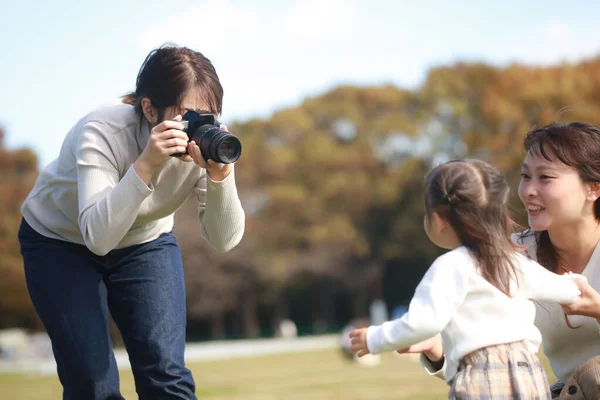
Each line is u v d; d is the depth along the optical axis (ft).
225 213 10.63
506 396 8.78
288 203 161.58
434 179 9.68
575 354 10.84
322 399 30.48
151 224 10.74
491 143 129.90
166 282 10.68
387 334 9.24
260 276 159.63
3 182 139.74
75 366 10.00
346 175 165.68
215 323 162.71
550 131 10.27
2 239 134.21
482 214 9.33
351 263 168.86
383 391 32.65
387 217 168.96
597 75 126.11
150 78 9.97
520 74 135.23
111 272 10.65
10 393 41.93
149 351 10.31
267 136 173.37
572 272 10.80
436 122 163.12
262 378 44.45
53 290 10.16
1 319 138.82
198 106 10.00
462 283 9.12
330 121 177.68
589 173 10.11
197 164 9.93
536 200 10.36
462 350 9.08
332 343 93.61
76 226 10.39
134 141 10.30
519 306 9.20
